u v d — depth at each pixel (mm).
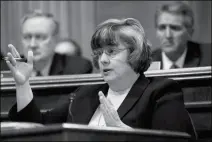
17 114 4504
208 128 5910
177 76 6020
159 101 4512
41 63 7992
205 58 7609
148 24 11758
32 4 11977
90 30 12023
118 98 4699
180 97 4598
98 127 3146
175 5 7914
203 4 11312
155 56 7945
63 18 11992
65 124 3033
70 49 10422
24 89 4523
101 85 4984
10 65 4453
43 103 6387
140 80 4707
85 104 4820
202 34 11312
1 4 11914
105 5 12062
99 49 4648
